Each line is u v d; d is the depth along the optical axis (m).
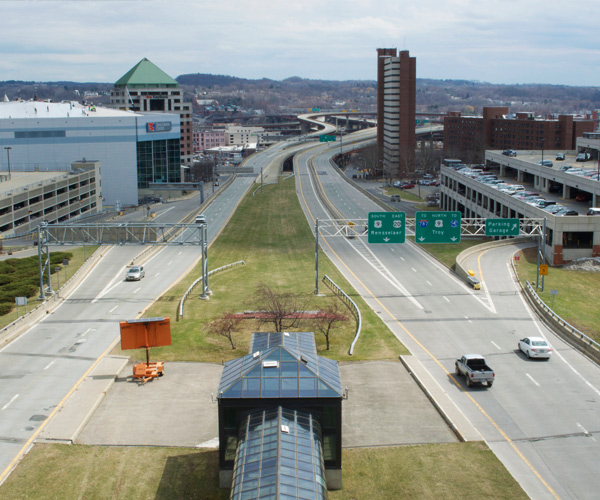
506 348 60.19
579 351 59.25
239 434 35.50
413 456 40.00
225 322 64.69
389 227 81.88
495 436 42.78
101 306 76.56
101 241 81.94
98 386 51.31
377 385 51.72
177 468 39.19
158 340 54.47
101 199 178.38
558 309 72.50
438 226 81.69
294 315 67.69
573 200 121.75
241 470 31.92
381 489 36.69
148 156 196.75
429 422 45.00
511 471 38.41
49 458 40.16
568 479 37.53
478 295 79.12
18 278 92.50
